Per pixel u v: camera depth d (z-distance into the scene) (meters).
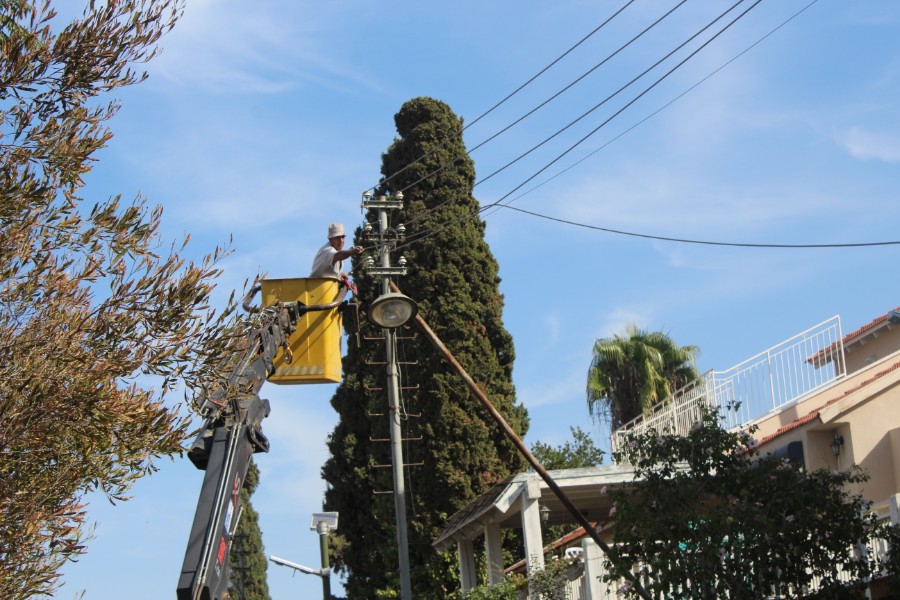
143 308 8.73
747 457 14.08
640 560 13.08
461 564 26.36
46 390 8.20
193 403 9.05
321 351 13.50
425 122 37.81
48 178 8.83
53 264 8.70
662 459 13.08
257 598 46.12
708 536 12.23
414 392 35.00
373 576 35.22
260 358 10.76
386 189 37.78
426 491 34.06
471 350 35.16
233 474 9.83
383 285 25.70
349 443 36.09
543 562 19.81
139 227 8.98
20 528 8.20
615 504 13.22
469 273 36.25
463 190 37.22
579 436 41.38
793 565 12.41
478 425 34.34
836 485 12.89
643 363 38.56
